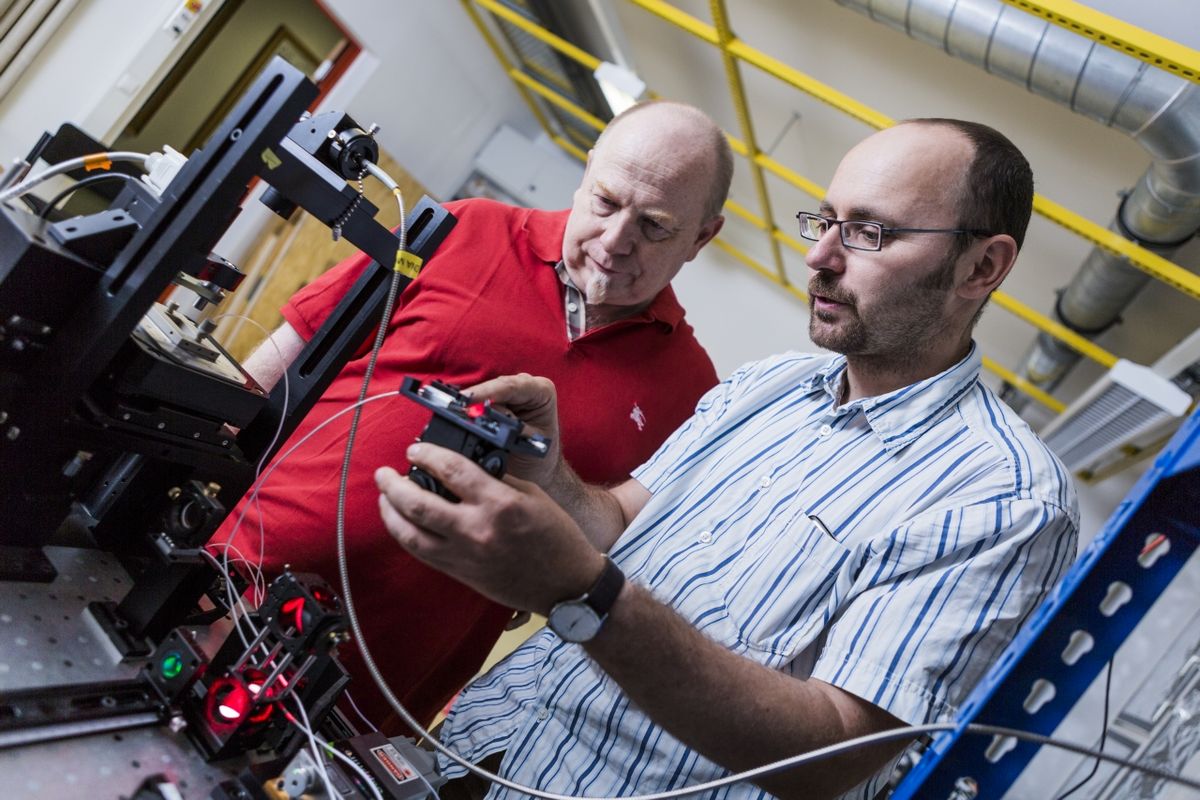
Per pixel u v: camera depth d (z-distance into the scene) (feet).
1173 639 2.55
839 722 2.86
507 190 20.16
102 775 2.29
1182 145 7.97
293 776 2.52
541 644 4.02
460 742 3.78
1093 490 17.53
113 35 10.85
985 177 3.60
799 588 3.40
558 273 5.58
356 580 5.01
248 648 2.65
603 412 5.47
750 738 2.68
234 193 2.66
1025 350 15.74
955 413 3.69
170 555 2.86
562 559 2.31
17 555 2.85
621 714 3.37
